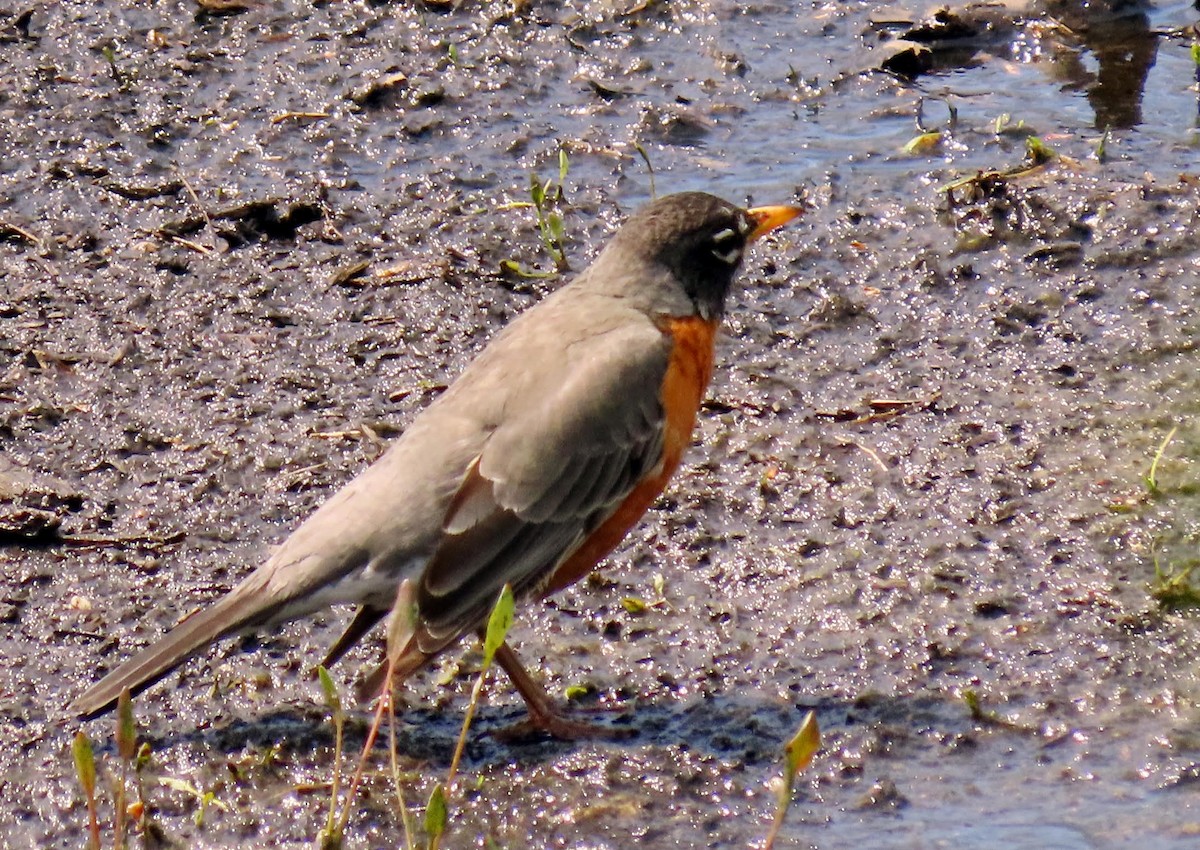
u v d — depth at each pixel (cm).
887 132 1579
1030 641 995
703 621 1025
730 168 1528
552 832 870
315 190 1489
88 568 1074
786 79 1666
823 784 900
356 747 927
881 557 1073
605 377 962
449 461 923
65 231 1441
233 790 896
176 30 1750
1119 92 1633
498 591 915
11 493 1130
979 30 1758
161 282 1377
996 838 855
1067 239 1398
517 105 1631
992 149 1538
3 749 923
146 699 966
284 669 991
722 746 926
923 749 921
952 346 1294
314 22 1764
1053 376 1252
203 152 1555
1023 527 1094
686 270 1030
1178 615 1005
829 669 982
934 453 1171
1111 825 861
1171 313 1310
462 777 905
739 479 1155
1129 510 1100
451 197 1491
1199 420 1186
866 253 1401
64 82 1658
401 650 791
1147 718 932
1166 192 1441
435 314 1337
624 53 1709
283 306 1351
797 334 1313
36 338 1305
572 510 946
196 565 1079
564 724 939
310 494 1145
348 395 1248
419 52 1711
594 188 1502
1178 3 1797
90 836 841
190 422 1216
